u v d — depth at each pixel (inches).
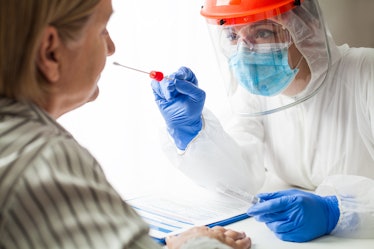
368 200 44.6
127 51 57.8
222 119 65.0
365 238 42.7
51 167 24.6
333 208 44.1
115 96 58.0
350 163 55.0
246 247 40.9
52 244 23.6
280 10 49.7
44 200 24.0
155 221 46.7
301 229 42.0
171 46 60.6
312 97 55.4
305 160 57.8
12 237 23.8
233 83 56.9
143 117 60.1
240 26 51.2
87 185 25.4
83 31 28.4
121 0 56.6
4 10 25.6
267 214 43.4
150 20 58.6
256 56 52.1
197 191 56.8
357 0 68.5
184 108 52.9
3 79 26.8
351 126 54.4
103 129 58.1
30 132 25.7
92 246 23.9
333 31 68.7
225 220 46.9
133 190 58.9
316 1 52.7
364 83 52.8
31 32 26.0
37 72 27.6
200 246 35.1
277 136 60.3
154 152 61.7
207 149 54.7
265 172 64.6
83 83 30.2
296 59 52.6
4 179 24.0
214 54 61.8
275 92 54.1
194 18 61.4
